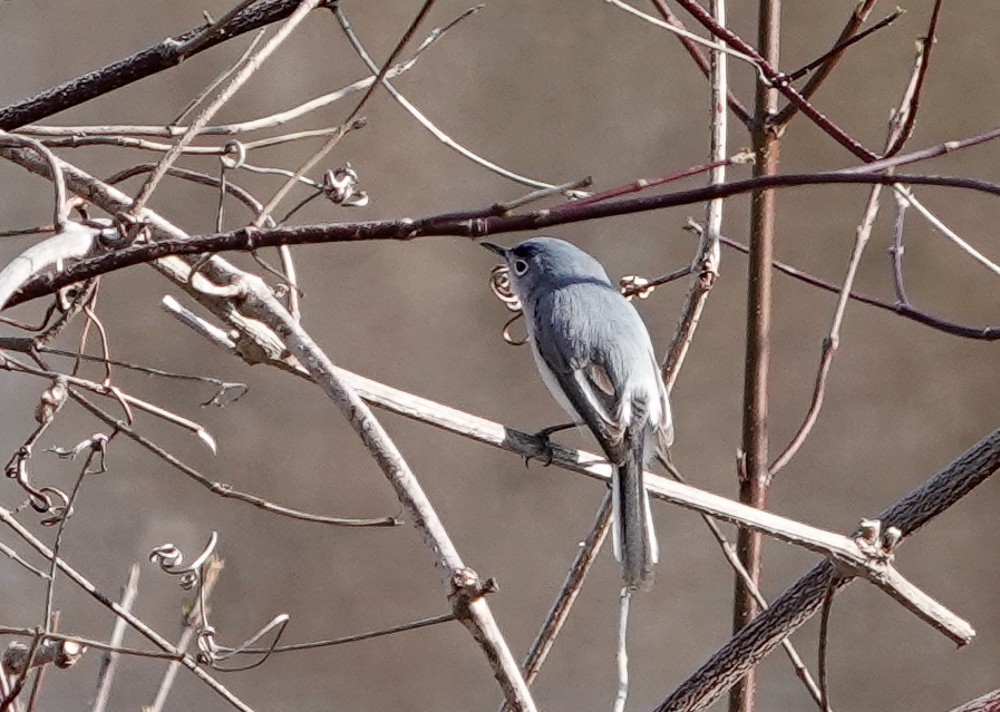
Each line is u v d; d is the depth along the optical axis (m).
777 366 14.84
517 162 15.27
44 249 3.44
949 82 14.47
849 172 3.22
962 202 14.48
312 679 14.12
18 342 4.32
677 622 14.42
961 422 14.66
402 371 15.16
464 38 15.30
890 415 14.73
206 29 4.62
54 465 13.84
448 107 15.27
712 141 5.20
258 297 3.86
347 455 14.69
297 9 3.77
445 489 14.77
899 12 4.94
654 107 15.24
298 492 14.56
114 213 4.11
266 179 14.72
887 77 14.59
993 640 14.23
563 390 5.88
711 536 14.61
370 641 14.28
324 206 14.87
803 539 4.42
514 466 14.85
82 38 15.09
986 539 14.42
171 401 14.45
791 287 14.80
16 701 3.91
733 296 14.84
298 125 14.84
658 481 4.48
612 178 15.20
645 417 5.73
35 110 4.68
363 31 15.08
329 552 14.47
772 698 14.01
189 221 14.27
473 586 3.31
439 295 15.32
